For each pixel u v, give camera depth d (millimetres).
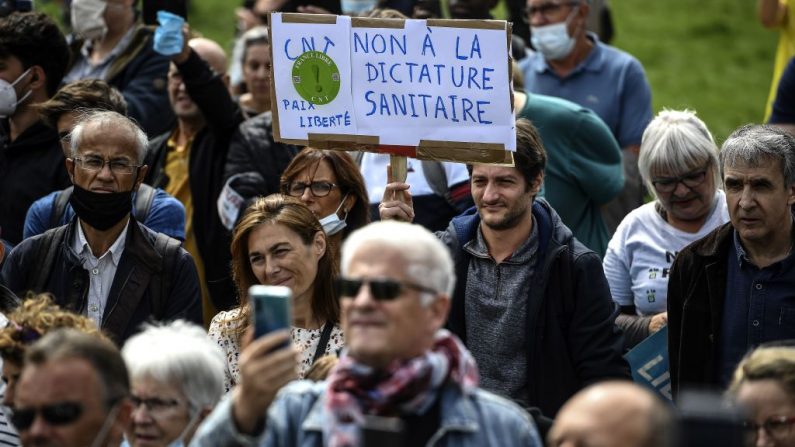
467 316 15914
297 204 15734
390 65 15422
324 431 10359
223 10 52469
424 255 10539
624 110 23047
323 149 15672
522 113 19516
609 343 15523
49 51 19812
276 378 10281
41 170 19547
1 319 14984
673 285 16062
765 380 12055
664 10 55906
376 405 10328
